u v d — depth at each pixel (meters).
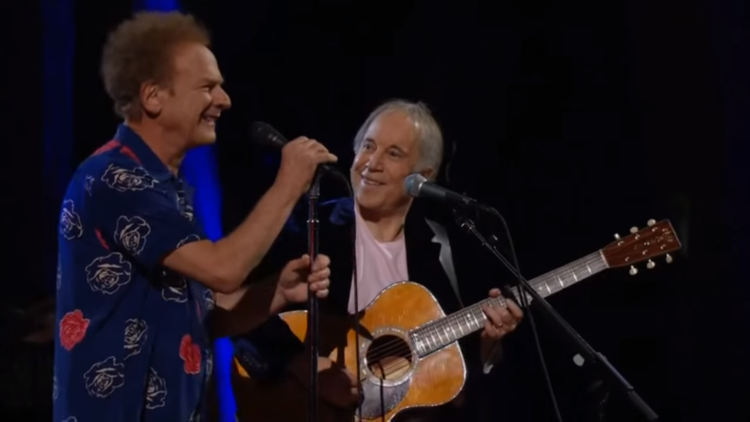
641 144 11.12
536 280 7.48
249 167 10.89
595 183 11.20
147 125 5.45
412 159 7.43
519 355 10.93
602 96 11.16
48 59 9.99
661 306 11.24
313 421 5.49
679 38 10.98
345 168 10.95
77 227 5.27
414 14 11.09
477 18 11.16
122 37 5.45
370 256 7.45
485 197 11.20
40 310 8.53
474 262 8.01
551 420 10.86
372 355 7.26
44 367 8.48
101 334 5.21
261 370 7.07
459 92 11.17
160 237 5.20
